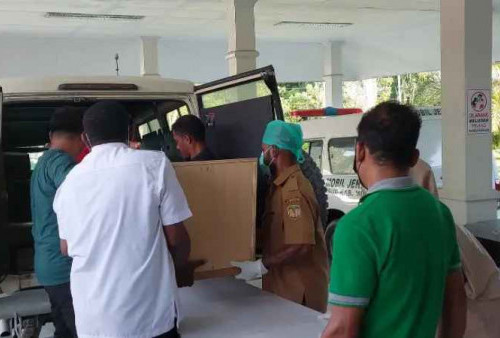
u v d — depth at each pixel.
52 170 2.84
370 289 1.59
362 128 1.72
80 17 11.07
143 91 4.20
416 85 25.52
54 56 13.50
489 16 6.05
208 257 2.86
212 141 4.27
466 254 3.00
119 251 2.17
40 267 2.91
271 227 3.03
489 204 6.12
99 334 2.17
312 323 2.65
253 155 3.84
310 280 3.11
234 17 8.95
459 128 6.09
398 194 1.66
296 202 2.95
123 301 2.16
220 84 4.10
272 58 15.42
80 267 2.20
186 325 2.65
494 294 3.02
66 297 2.89
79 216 2.20
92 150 2.29
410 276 1.62
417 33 13.48
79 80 4.02
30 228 3.88
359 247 1.59
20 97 3.89
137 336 2.18
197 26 12.34
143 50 13.56
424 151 8.37
